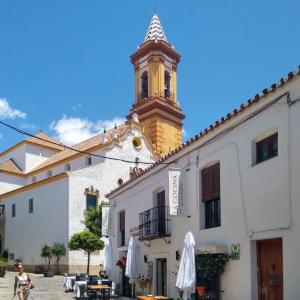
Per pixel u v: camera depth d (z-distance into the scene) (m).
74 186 36.41
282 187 10.50
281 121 10.70
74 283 22.75
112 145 39.41
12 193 43.25
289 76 10.09
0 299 20.34
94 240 31.58
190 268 12.88
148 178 19.31
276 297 10.80
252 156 11.85
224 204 13.04
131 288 21.09
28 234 40.12
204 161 14.38
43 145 50.03
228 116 12.68
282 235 10.38
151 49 44.16
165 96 44.44
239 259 12.06
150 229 18.23
